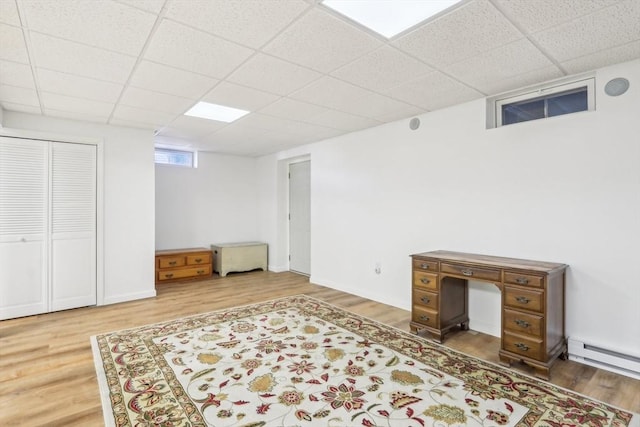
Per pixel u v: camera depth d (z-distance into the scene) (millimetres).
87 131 3990
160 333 3111
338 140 4832
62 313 3738
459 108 3348
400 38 2086
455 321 3107
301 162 6023
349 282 4664
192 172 6086
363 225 4441
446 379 2289
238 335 3062
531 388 2172
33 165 3666
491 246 3102
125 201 4246
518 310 2434
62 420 1850
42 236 3727
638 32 1988
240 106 3434
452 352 2723
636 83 2336
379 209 4211
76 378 2303
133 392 2115
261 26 1952
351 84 2838
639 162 2318
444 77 2684
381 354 2678
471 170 3254
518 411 1927
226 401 2025
